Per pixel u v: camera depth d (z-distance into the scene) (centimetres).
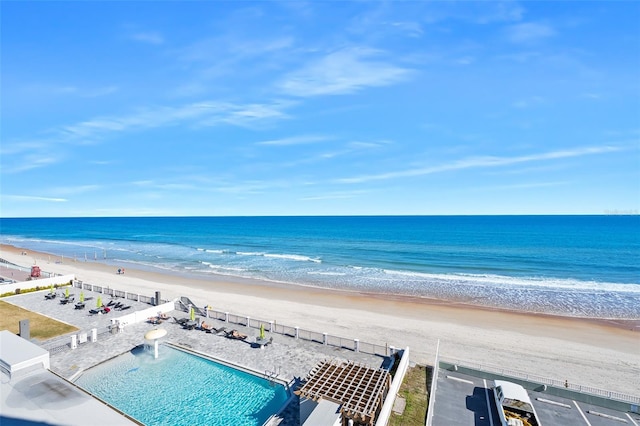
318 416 1294
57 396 1363
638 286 4619
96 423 1213
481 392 1770
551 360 2450
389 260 6625
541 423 1520
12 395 1363
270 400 1680
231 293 4303
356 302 3934
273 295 4231
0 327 2505
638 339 2898
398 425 1501
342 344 2288
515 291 4412
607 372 2286
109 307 2992
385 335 2841
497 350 2598
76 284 3709
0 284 3494
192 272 5681
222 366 1998
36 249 8575
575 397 1706
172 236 11988
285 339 2366
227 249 8431
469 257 6875
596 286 4631
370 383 1522
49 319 2688
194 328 2519
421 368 2067
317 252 7788
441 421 1529
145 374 1895
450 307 3759
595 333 3020
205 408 1609
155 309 2773
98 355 2064
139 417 1538
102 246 9206
